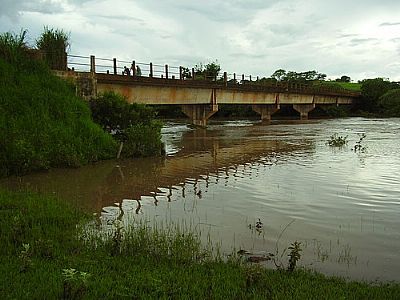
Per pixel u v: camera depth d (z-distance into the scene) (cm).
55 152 1966
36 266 762
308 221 1142
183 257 840
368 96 8231
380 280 786
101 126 2519
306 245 965
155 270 769
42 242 879
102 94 2641
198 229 1073
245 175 1802
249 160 2242
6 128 1902
